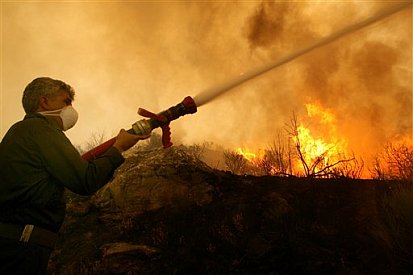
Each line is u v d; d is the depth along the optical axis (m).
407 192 3.41
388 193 3.78
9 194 1.77
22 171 1.78
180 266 3.05
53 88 2.01
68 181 1.80
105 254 3.20
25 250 1.75
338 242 3.16
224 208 3.68
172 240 3.37
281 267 2.98
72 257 3.41
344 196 3.78
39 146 1.81
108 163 1.88
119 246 3.25
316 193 3.85
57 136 1.85
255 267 3.00
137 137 2.05
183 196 3.88
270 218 3.44
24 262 1.75
